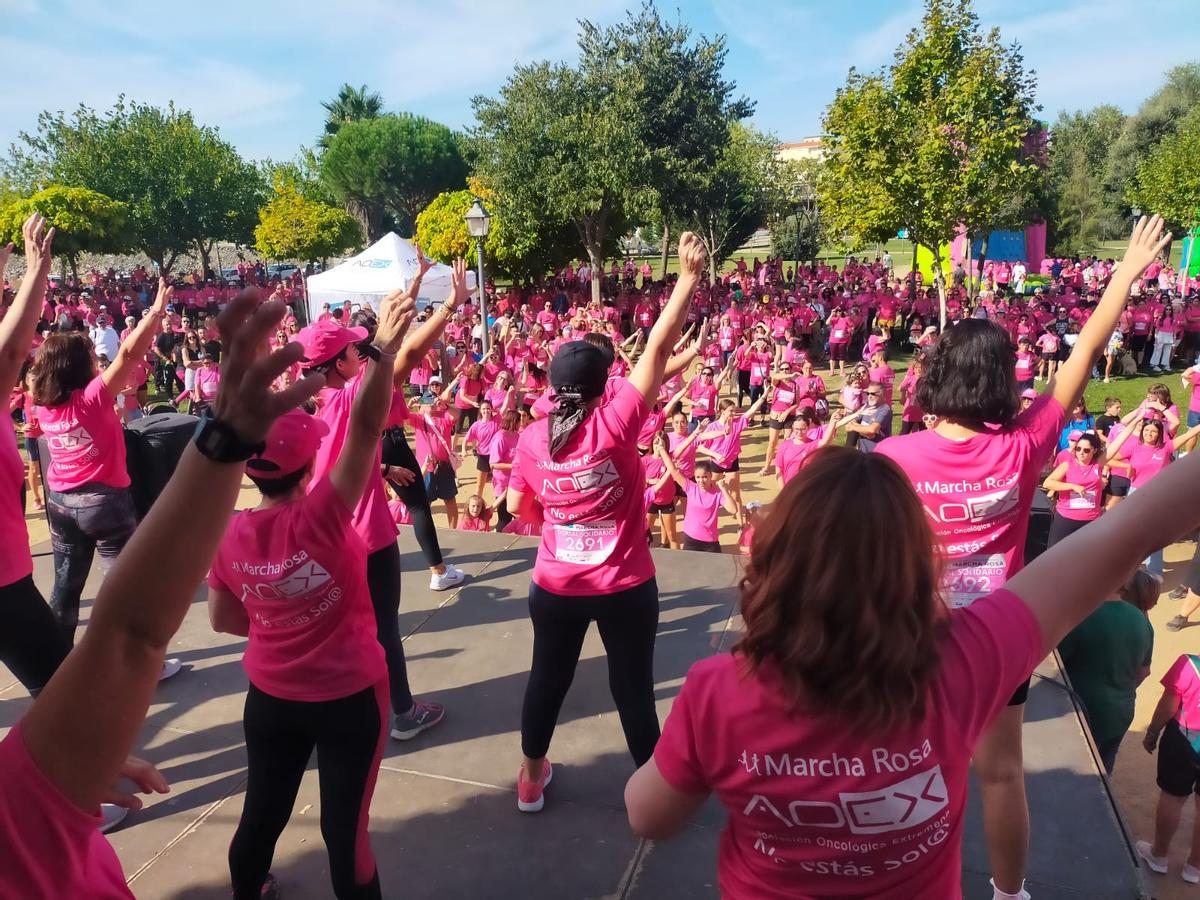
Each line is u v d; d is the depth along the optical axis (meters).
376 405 2.14
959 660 1.14
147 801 3.21
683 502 11.61
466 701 3.84
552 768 3.32
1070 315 20.80
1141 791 5.54
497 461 8.89
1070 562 1.21
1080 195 44.47
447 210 28.72
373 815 3.08
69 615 3.90
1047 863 2.76
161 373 18.64
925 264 29.80
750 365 16.59
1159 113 47.03
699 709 1.18
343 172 55.53
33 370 3.61
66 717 0.89
